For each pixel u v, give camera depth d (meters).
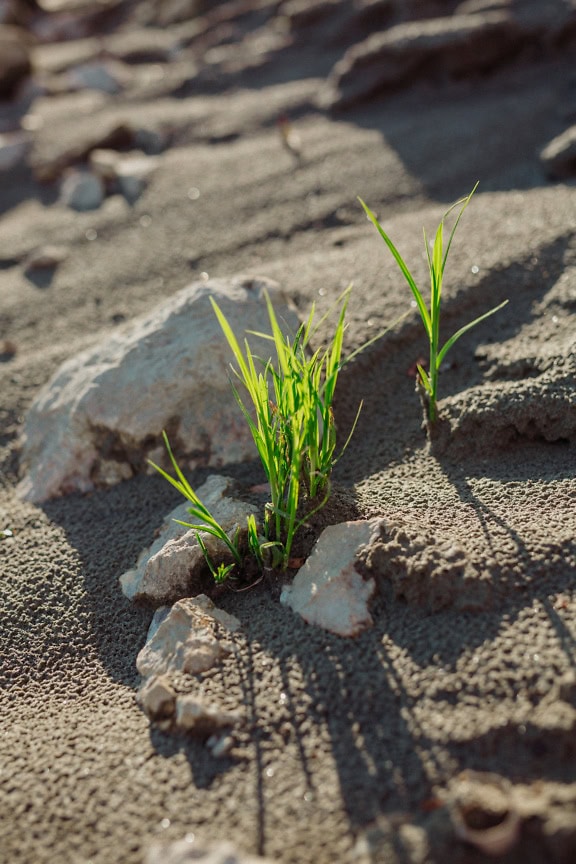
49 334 0.77
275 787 0.41
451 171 0.86
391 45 1.06
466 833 0.38
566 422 0.53
